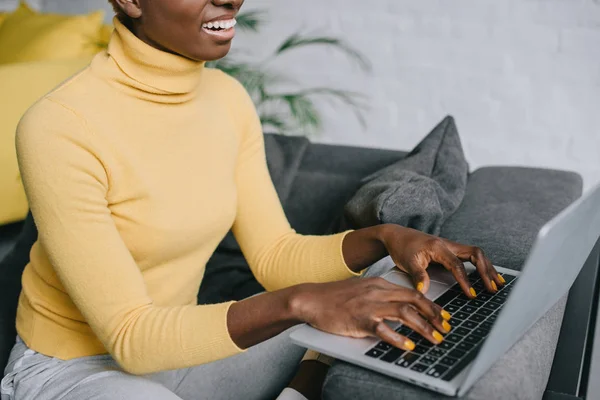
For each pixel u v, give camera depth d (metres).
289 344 1.38
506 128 2.90
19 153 1.06
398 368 0.87
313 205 1.79
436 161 1.68
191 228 1.18
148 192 1.12
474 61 2.89
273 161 1.85
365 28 3.04
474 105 2.93
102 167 1.09
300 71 3.19
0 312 1.43
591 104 2.75
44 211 1.04
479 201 1.64
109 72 1.14
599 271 1.52
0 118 2.15
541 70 2.79
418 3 2.93
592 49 2.71
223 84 1.35
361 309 0.93
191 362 1.00
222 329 0.98
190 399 1.25
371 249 1.20
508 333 0.89
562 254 0.95
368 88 3.09
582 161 2.81
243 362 1.30
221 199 1.23
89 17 2.84
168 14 1.08
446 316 0.95
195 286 1.28
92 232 1.04
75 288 1.04
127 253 1.06
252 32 3.23
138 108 1.15
